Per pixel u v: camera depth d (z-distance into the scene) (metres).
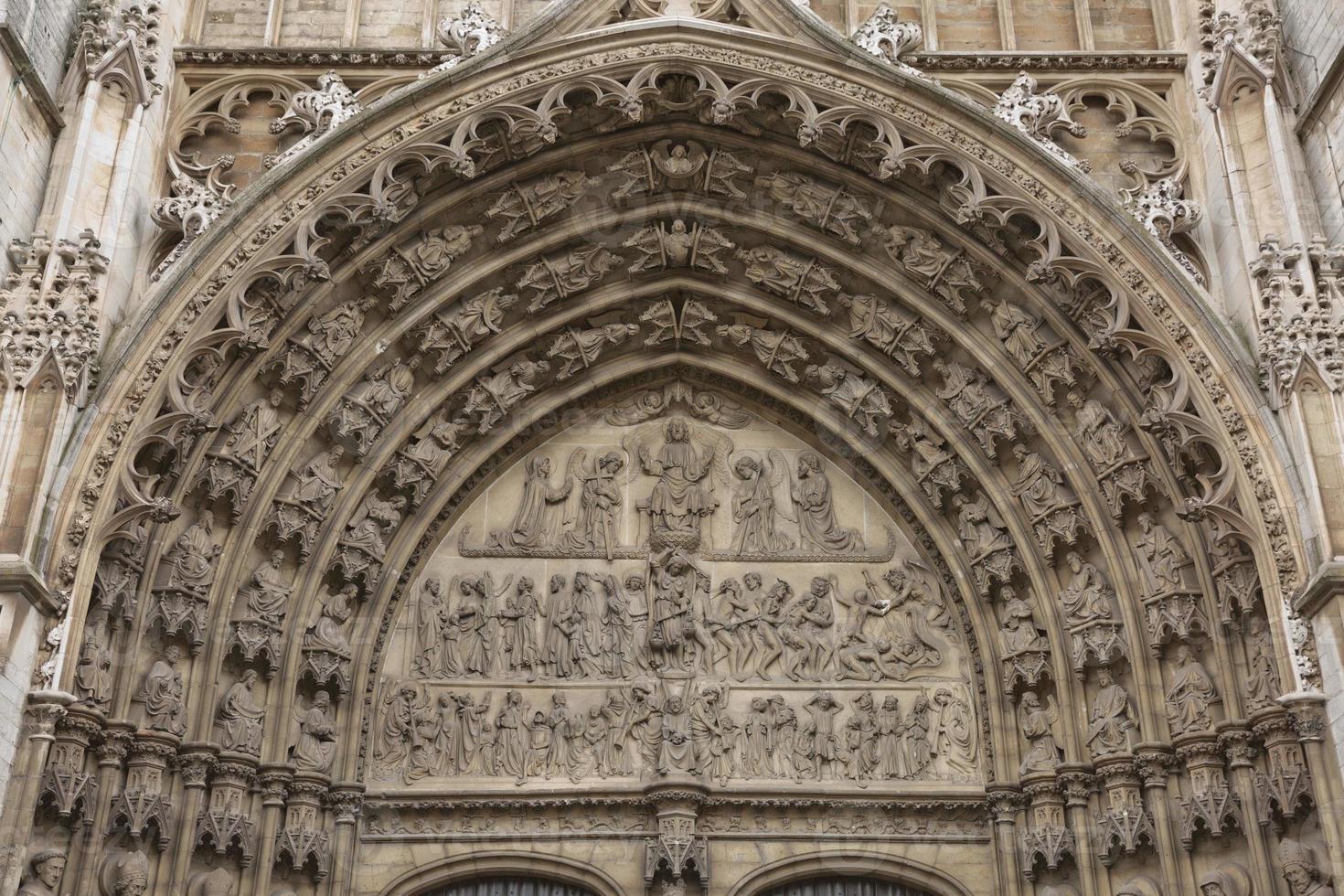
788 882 18.84
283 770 17.78
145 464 16.91
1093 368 18.38
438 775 19.00
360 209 18.11
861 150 19.08
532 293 20.12
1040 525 18.86
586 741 19.25
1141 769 17.30
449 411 20.19
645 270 20.55
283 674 18.22
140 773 16.38
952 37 20.22
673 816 18.42
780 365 20.75
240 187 18.56
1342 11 16.84
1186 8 19.41
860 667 19.86
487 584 20.16
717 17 19.44
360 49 19.16
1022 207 18.12
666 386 21.30
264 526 18.27
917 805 18.89
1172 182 18.47
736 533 20.66
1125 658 18.03
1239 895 16.14
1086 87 19.34
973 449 19.62
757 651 19.92
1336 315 16.16
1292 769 15.62
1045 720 18.50
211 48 19.11
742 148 19.67
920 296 19.64
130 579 16.67
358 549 19.16
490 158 19.12
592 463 21.00
